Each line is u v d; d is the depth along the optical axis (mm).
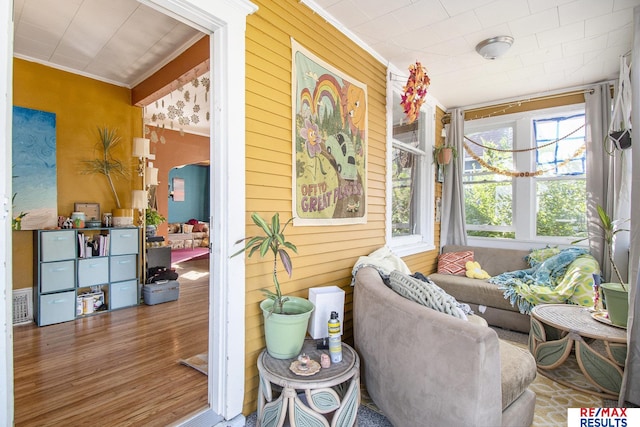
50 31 2781
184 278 5387
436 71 3418
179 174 9469
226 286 1758
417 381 1483
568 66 3266
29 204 3230
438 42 2848
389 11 2404
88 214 3658
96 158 3736
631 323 1928
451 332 1357
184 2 1563
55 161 3408
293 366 1639
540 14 2414
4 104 1106
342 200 2621
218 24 1742
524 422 1634
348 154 2691
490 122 4391
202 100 3797
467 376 1295
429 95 4102
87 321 3270
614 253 3148
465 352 1305
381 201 3174
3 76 1104
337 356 1696
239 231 1805
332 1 2299
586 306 2801
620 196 2961
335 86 2555
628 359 1935
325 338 1946
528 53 3012
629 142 2803
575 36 2715
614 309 2221
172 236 8391
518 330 3201
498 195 4391
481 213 4527
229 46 1752
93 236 3715
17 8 2451
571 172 3883
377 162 3113
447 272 4027
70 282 3295
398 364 1593
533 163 4125
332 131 2520
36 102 3324
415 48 2963
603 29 2607
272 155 2039
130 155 4016
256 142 1941
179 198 9461
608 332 2148
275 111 2059
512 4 2295
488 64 3256
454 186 4441
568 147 3904
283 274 2121
